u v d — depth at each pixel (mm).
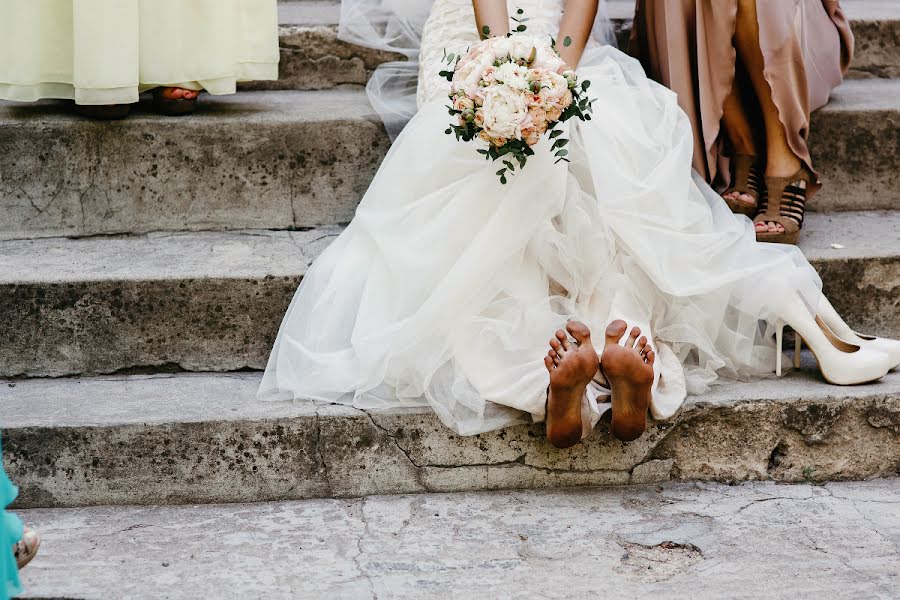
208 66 3055
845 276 2818
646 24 3043
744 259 2578
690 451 2492
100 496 2391
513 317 2443
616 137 2564
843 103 3275
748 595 2002
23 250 2904
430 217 2533
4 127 2947
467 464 2443
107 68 2887
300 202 3109
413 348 2416
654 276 2484
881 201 3260
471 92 2336
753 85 2881
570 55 2715
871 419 2520
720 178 3043
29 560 1972
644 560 2135
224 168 3057
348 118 3074
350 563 2115
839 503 2402
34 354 2666
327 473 2424
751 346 2609
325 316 2562
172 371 2723
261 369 2730
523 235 2430
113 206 3037
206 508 2383
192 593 1995
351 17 3377
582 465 2465
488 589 2020
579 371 2203
